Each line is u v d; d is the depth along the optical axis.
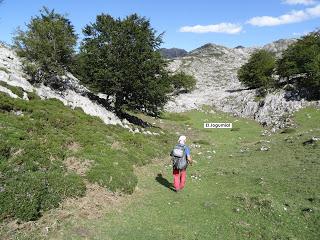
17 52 36.25
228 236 14.51
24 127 22.42
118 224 14.94
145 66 40.50
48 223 14.15
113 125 34.69
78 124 28.09
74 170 19.58
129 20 42.03
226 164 29.05
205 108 73.50
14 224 13.45
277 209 17.19
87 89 46.28
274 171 25.67
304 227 15.60
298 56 68.44
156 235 14.16
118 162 22.56
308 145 33.72
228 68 144.38
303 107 58.53
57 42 36.03
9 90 27.94
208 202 18.23
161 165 27.02
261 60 80.38
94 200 16.98
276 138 43.16
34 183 15.74
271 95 64.31
